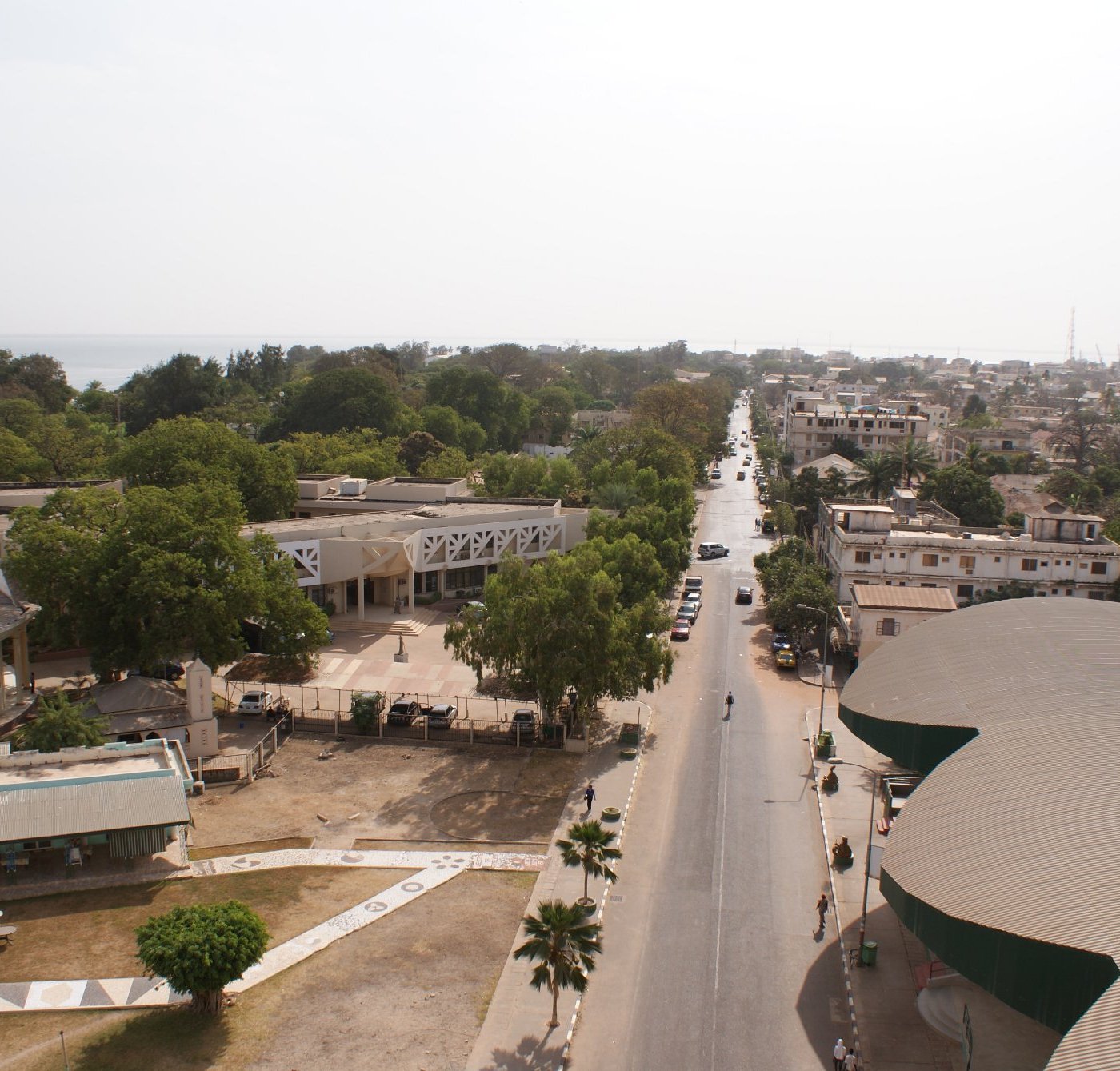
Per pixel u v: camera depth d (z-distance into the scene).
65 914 41.81
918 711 43.09
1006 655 44.69
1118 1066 23.58
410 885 44.81
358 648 83.12
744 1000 37.06
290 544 86.75
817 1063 33.59
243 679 73.50
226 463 103.56
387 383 190.25
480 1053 33.56
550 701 60.22
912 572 87.88
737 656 83.81
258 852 47.91
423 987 37.22
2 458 124.94
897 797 52.09
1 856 44.44
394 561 89.06
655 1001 36.88
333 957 39.03
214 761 57.59
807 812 53.38
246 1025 34.75
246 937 34.69
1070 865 31.03
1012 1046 33.69
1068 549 85.75
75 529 67.06
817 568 91.06
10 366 199.88
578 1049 34.12
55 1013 35.09
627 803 53.69
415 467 159.00
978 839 33.69
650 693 67.94
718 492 190.62
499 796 54.72
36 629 66.56
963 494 128.12
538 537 105.31
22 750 51.44
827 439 199.50
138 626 63.78
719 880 46.00
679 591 107.75
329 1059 33.06
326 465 137.38
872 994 37.28
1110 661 42.69
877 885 45.81
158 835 44.53
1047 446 193.75
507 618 61.16
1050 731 38.28
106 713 57.94
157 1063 32.47
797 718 68.38
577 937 34.94
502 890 44.56
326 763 58.91
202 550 64.50
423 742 62.19
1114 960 27.09
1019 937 29.19
